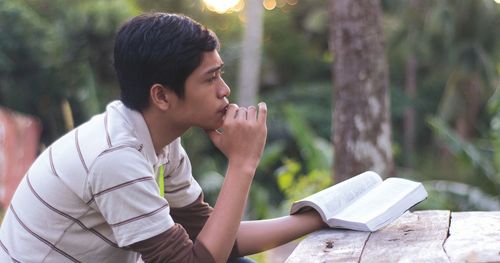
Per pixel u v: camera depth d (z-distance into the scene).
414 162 25.75
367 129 7.49
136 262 2.44
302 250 2.29
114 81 18.09
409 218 2.62
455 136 11.14
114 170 2.12
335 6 7.55
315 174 9.53
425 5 24.02
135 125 2.20
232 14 27.55
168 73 2.15
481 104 26.12
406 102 25.83
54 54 18.47
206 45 2.18
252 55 15.22
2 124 7.73
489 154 12.80
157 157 2.29
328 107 24.94
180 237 2.18
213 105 2.23
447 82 25.92
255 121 2.33
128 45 2.17
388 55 25.75
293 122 10.41
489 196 11.05
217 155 21.47
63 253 2.23
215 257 2.20
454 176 19.33
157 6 26.27
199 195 2.60
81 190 2.15
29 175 2.27
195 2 26.86
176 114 2.22
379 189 2.67
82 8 17.88
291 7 29.98
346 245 2.31
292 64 28.30
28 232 2.24
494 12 23.16
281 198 19.22
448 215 2.63
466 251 2.12
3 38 18.61
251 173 2.30
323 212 2.55
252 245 2.59
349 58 7.48
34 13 19.78
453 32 23.20
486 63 23.42
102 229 2.23
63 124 19.41
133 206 2.12
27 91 18.98
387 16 24.47
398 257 2.12
